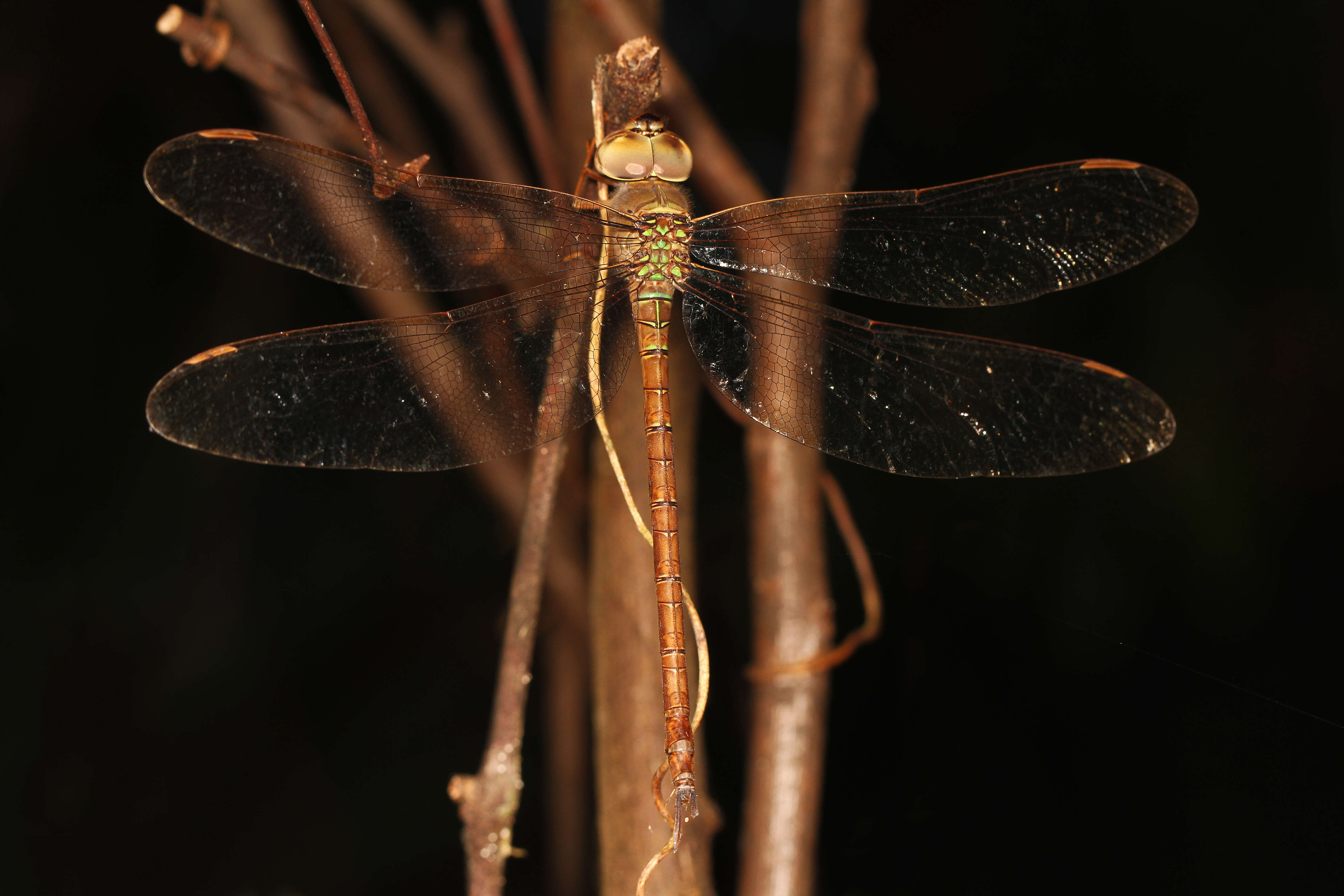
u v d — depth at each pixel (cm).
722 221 63
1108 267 63
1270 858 64
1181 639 67
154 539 70
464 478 74
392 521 73
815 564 63
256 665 71
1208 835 65
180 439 61
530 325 62
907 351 63
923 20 71
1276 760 65
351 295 70
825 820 67
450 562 73
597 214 63
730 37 72
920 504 68
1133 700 66
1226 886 64
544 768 71
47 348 69
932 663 67
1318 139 68
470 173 69
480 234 62
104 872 69
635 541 63
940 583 67
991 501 68
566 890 69
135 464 70
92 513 69
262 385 62
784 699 63
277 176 62
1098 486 68
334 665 71
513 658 62
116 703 69
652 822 62
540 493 62
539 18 70
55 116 69
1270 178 68
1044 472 62
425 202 62
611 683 63
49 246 69
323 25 61
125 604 70
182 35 63
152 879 69
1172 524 68
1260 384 68
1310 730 65
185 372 61
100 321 69
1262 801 64
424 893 70
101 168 69
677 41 72
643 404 63
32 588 69
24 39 68
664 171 63
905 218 63
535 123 65
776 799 63
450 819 71
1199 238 69
